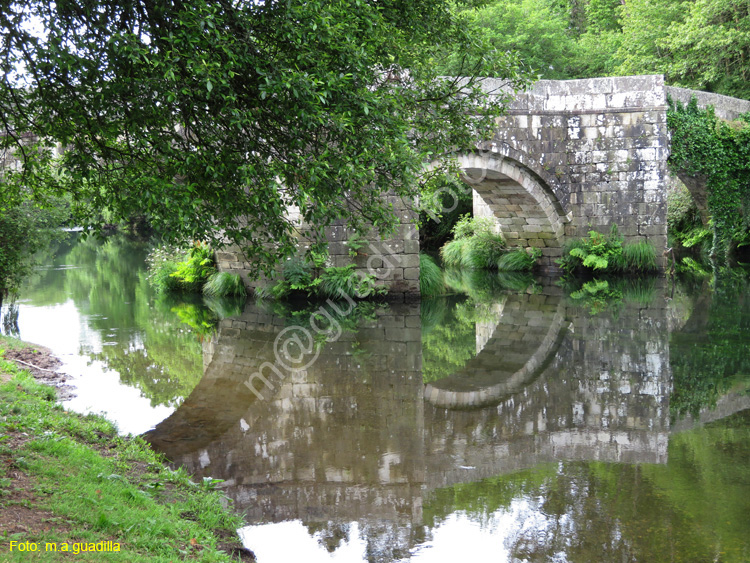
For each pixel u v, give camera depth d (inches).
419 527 174.2
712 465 213.5
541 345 397.1
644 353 368.5
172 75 168.1
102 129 194.4
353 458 223.5
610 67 1085.1
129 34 168.1
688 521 174.9
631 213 707.4
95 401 275.3
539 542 164.9
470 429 253.3
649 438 240.5
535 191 708.7
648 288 615.8
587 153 713.0
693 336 406.0
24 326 456.4
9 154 303.9
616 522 175.3
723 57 906.1
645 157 700.0
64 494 156.3
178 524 159.0
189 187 184.7
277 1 186.5
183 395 294.0
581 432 248.8
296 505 187.3
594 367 343.3
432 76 319.6
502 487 199.5
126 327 459.2
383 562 155.8
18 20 185.2
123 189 200.5
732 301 528.4
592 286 644.1
